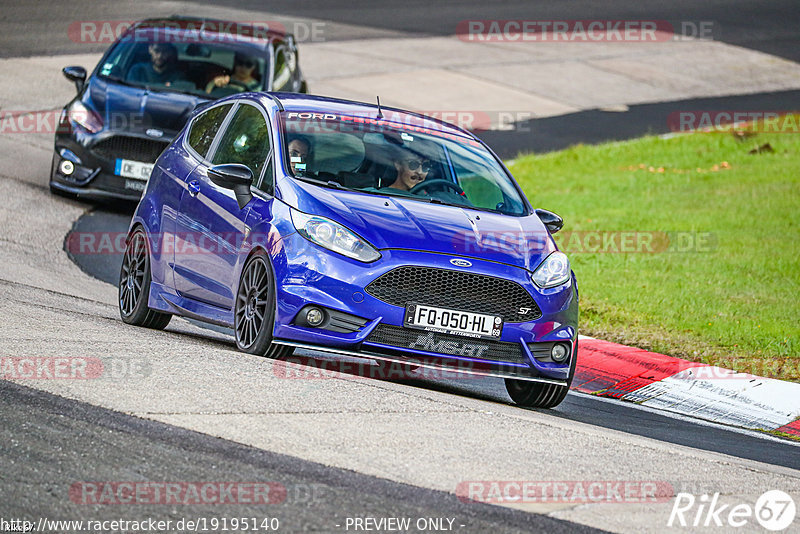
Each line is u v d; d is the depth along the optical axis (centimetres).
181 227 3041
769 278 4712
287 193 2700
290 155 2822
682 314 4081
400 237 2598
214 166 2802
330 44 10244
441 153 3036
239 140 3028
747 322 3988
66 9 10481
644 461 2136
